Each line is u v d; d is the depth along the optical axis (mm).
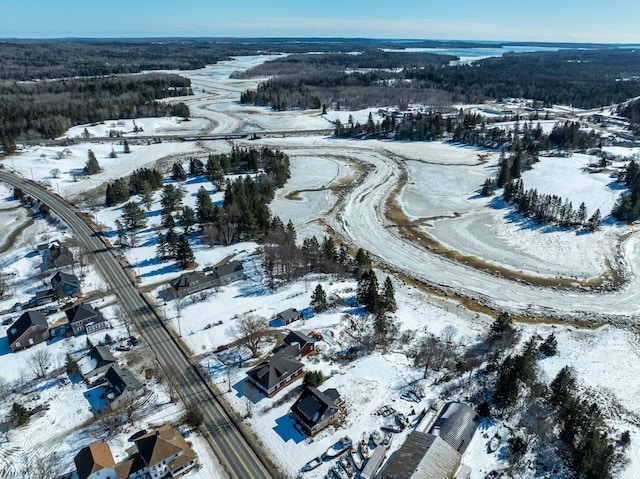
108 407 57000
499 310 82938
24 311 77875
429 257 103438
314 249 94562
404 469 46344
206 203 111500
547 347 69875
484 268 98625
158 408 57688
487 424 55438
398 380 62594
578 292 89188
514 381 57125
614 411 58719
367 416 56250
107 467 46625
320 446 52031
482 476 48531
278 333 72312
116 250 101562
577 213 116688
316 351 68312
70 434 53500
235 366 65375
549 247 106750
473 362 66938
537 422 55344
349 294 84625
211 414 56875
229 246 103875
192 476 48438
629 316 81438
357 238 112312
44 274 89625
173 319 76438
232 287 86188
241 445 52438
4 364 65375
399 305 83188
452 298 86750
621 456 51281
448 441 50656
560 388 57781
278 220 110000
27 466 49250
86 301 81562
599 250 104188
